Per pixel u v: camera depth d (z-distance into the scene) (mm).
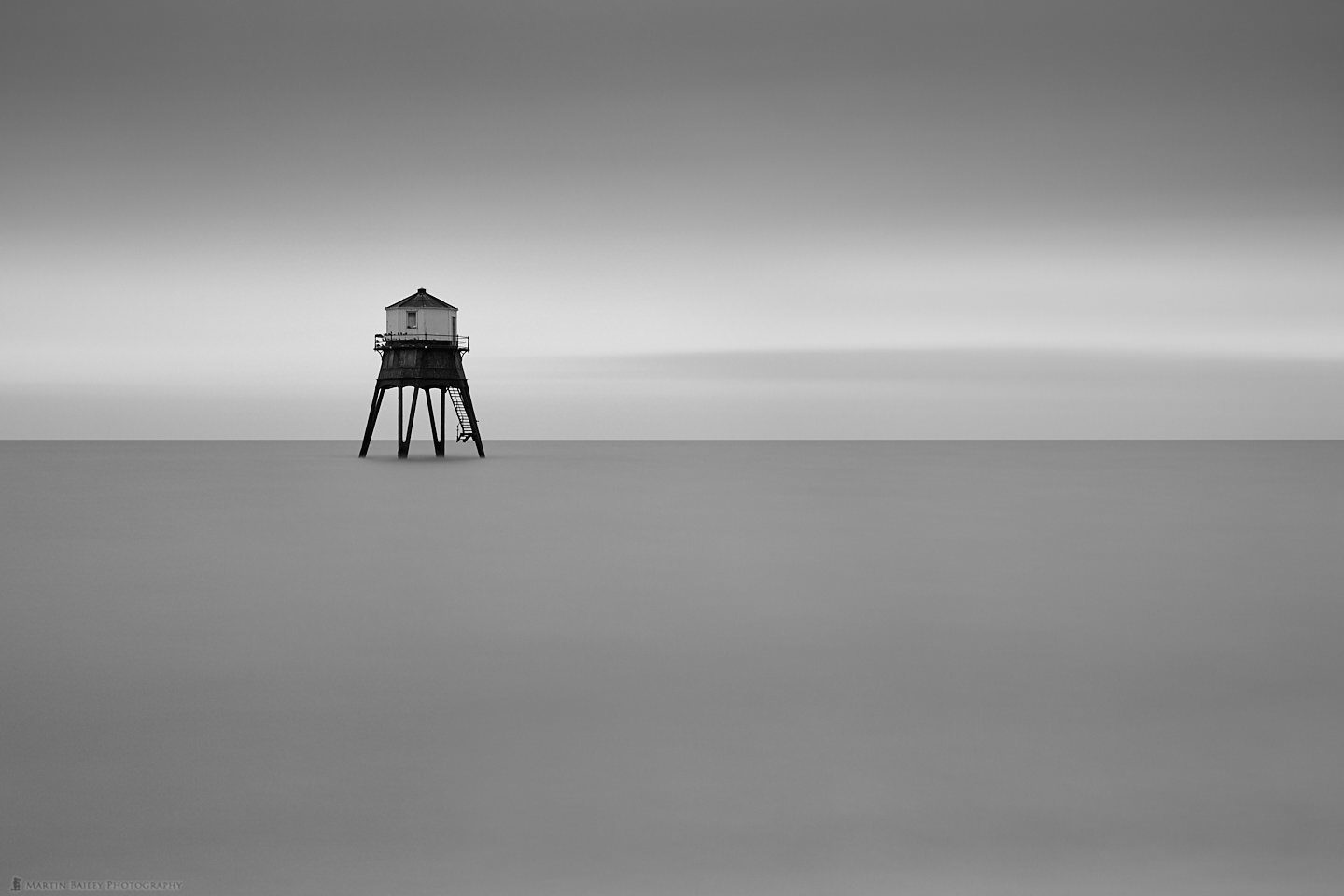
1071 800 14469
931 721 17641
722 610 26375
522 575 31453
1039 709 18219
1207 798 14477
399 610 26219
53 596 27812
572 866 12734
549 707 18344
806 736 16906
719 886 12320
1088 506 53625
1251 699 18750
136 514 47719
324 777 15148
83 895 12078
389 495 58688
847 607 26844
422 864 12750
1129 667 20891
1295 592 28703
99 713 17938
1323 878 12469
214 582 29969
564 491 61969
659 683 19844
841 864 12797
